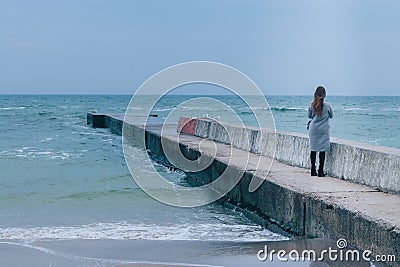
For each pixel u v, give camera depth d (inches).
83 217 435.2
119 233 381.4
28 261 316.5
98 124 1694.1
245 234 382.0
